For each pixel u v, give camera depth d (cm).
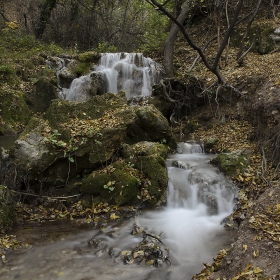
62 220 577
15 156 635
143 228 541
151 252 461
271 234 399
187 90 1104
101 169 641
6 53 1372
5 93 1081
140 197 619
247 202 596
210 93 1038
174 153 845
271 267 354
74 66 1337
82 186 621
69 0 1823
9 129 1028
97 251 478
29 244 496
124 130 677
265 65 989
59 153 622
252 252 387
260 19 1349
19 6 1820
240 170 675
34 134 661
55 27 1842
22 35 1625
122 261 452
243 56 1102
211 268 411
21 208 597
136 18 1812
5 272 428
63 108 701
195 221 575
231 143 830
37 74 1262
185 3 1310
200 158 792
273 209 447
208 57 1298
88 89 1233
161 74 1305
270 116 727
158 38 1501
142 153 684
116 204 600
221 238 517
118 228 546
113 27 1828
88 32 1847
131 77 1327
